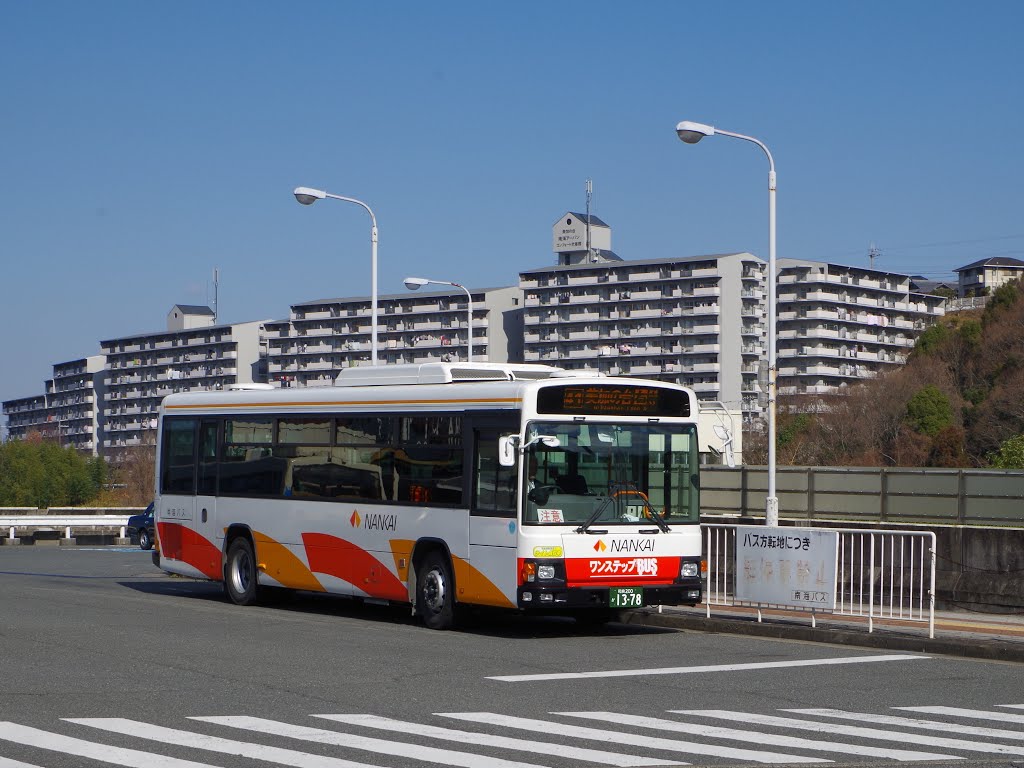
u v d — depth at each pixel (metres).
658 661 13.33
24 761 7.86
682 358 116.94
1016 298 81.81
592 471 15.49
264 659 13.11
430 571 16.53
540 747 8.43
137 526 42.03
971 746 8.61
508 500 15.27
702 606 18.28
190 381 148.00
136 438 150.62
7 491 88.50
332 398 18.47
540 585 14.88
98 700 10.35
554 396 15.40
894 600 16.08
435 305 131.00
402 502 17.00
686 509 16.12
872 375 100.75
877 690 11.31
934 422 70.19
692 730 9.15
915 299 126.62
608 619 17.83
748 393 115.69
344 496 18.06
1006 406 67.88
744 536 16.50
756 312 117.69
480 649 14.28
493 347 129.25
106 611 18.47
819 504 21.02
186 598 21.48
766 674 12.34
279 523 19.25
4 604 19.39
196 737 8.71
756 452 73.31
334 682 11.49
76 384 163.50
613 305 120.88
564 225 129.75
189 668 12.35
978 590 17.97
